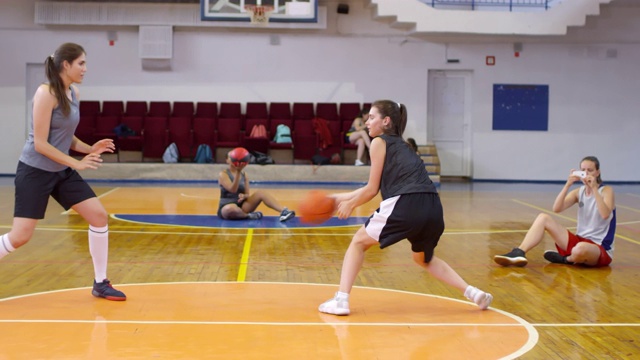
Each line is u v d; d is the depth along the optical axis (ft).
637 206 36.52
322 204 12.87
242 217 27.89
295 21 51.57
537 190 47.37
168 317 12.26
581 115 56.49
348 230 25.25
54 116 12.94
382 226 12.50
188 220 27.55
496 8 55.93
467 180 56.70
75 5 52.95
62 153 12.85
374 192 12.78
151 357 9.88
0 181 48.34
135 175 49.90
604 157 56.80
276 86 55.21
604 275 17.35
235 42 54.90
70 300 13.55
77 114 13.32
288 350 10.36
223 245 21.34
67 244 20.98
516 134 56.39
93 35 54.19
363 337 11.17
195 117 52.13
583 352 10.61
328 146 51.70
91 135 50.70
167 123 51.34
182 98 54.75
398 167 12.68
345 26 55.16
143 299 13.74
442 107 56.90
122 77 54.39
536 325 12.26
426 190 12.60
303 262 18.56
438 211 12.71
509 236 24.31
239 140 51.52
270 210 31.86
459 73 56.75
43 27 53.88
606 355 10.48
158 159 51.62
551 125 56.44
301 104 53.72
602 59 56.24
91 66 54.19
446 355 10.26
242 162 27.35
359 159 50.34
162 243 21.56
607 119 56.59
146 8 53.26
